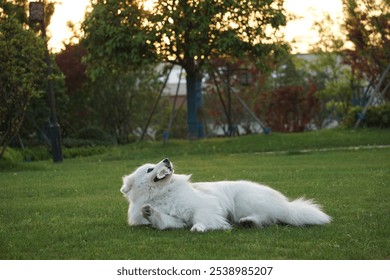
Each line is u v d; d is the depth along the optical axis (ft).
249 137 90.74
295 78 156.15
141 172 25.17
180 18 88.63
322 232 23.82
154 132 167.02
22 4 94.22
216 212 24.41
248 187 25.76
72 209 32.32
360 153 68.95
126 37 88.58
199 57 90.53
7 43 64.23
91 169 61.00
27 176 54.29
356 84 131.75
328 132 90.63
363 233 23.61
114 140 119.34
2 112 66.90
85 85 125.08
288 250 21.12
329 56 128.77
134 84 132.46
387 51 99.04
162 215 24.41
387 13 96.58
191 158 73.56
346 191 36.35
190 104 98.73
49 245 23.07
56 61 120.16
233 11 89.15
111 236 24.20
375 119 92.38
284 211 25.27
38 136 108.58
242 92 143.84
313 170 50.62
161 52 93.04
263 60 99.04
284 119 140.26
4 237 24.64
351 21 103.65
